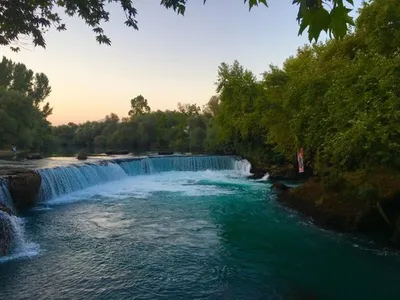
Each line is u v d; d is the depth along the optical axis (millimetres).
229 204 17656
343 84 12594
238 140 36625
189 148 59906
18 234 10984
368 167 12320
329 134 14281
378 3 11727
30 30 6344
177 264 9656
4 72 70375
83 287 8164
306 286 8375
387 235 11477
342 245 11203
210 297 7773
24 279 8547
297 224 13750
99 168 23750
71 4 6375
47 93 86938
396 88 10273
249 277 8859
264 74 30375
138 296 7758
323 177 15383
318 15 1479
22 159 30281
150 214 15445
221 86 36000
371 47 12758
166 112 92125
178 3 5012
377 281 8625
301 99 18016
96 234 12297
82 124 103312
